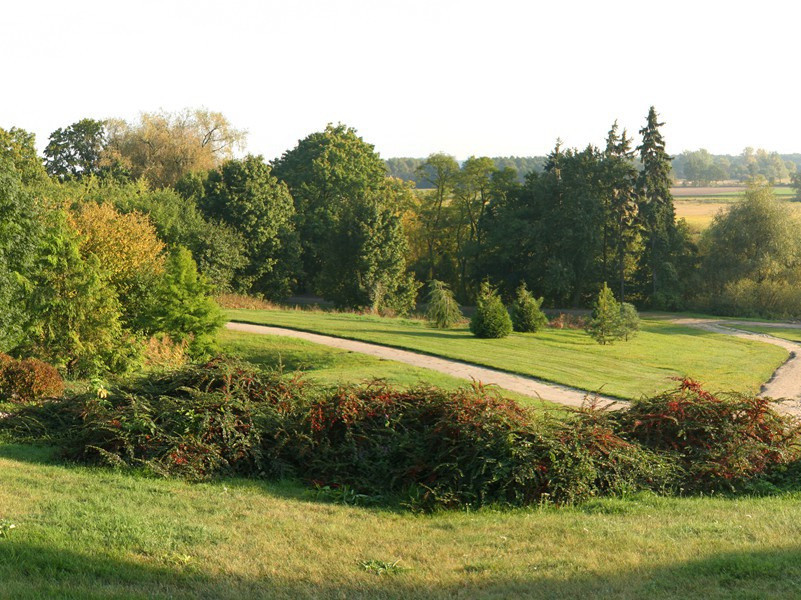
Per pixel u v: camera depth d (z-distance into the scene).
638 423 12.53
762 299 70.81
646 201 75.88
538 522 9.18
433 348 32.25
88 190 53.47
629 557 7.50
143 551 7.36
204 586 6.52
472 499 10.51
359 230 58.50
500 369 28.09
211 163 73.50
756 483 11.60
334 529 8.71
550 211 74.19
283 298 65.75
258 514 9.20
